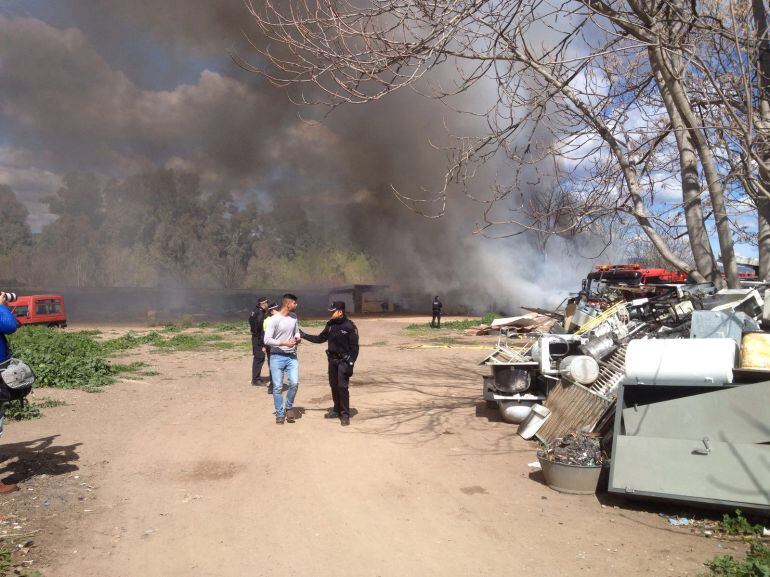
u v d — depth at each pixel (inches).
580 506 192.9
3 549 150.3
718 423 185.6
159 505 188.4
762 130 223.0
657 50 247.6
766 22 255.1
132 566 145.2
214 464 234.7
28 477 210.2
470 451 259.6
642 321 292.7
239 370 535.2
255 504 191.3
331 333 309.7
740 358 206.2
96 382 431.5
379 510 188.2
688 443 181.3
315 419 320.2
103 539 160.6
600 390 258.8
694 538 165.2
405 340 884.6
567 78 294.5
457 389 426.9
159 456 243.9
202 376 490.6
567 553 156.1
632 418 197.6
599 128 311.6
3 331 193.3
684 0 269.4
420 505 193.3
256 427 299.0
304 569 146.1
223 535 165.9
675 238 339.9
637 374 202.5
